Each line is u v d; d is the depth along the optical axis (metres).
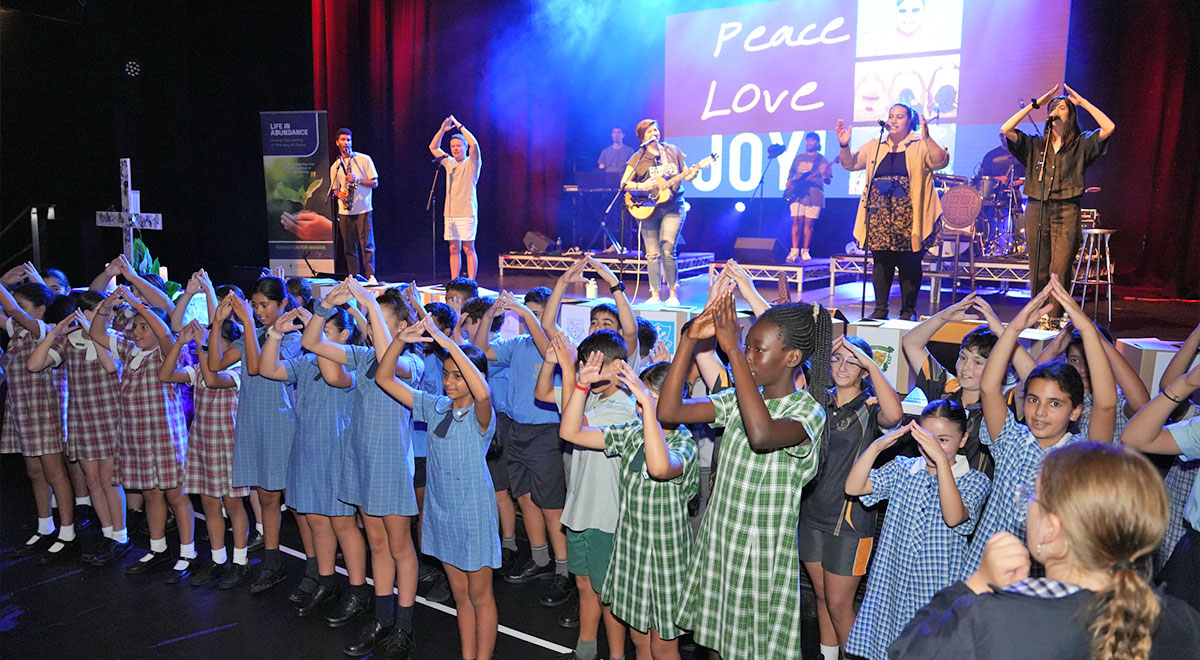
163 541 4.41
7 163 10.09
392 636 3.51
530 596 4.08
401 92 11.25
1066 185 5.18
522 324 5.71
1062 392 2.47
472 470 3.13
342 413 3.70
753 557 2.37
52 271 5.71
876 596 2.78
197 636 3.70
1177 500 2.86
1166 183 8.73
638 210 7.05
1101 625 1.37
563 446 4.05
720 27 10.34
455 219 8.70
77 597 4.09
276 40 11.19
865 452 2.78
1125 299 8.20
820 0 9.66
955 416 2.74
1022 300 7.71
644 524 2.84
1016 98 8.77
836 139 9.79
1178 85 8.61
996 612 1.45
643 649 3.04
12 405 4.57
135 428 4.17
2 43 9.90
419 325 3.10
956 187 6.83
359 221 9.05
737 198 10.55
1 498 5.46
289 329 3.69
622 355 3.14
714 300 2.38
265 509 4.07
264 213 11.55
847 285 9.28
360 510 3.85
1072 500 1.40
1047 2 8.52
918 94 9.23
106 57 10.20
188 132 10.89
